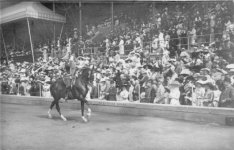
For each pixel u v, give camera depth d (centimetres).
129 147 665
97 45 1147
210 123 886
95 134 793
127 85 1112
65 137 763
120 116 1055
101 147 669
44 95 1341
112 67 1139
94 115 1096
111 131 822
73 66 1186
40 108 1281
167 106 991
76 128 874
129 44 1087
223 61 913
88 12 1130
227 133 756
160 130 810
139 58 1073
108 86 1162
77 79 988
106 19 1106
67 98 1005
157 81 1038
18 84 1391
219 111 878
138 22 1055
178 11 982
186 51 980
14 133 810
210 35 940
